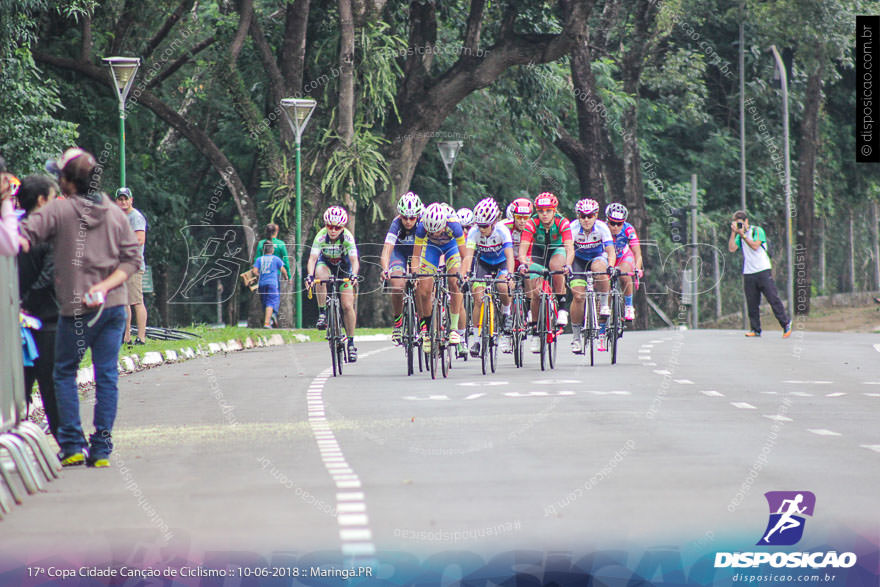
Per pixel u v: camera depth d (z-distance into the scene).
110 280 24.20
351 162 85.81
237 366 50.28
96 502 19.62
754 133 139.62
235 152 108.88
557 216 44.84
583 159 101.56
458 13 96.81
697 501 18.61
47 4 73.25
